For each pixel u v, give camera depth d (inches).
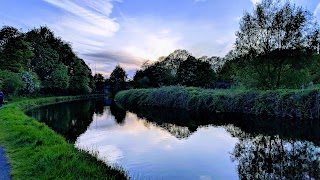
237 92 984.9
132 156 413.1
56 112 1155.3
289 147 477.4
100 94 3695.9
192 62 2251.5
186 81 2069.4
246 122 777.6
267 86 1022.4
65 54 2773.1
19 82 1529.3
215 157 412.8
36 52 2187.5
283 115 809.5
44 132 460.4
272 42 1005.8
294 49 973.8
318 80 1167.0
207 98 1073.5
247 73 1044.5
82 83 2871.6
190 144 501.0
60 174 245.3
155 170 346.6
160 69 2576.3
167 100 1267.2
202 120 850.8
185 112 1074.1
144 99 1504.7
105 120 893.8
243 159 401.1
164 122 826.2
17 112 815.1
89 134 615.5
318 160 394.3
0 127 524.1
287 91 826.8
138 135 601.0
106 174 281.1
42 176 242.2
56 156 295.7
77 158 304.7
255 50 1024.9
